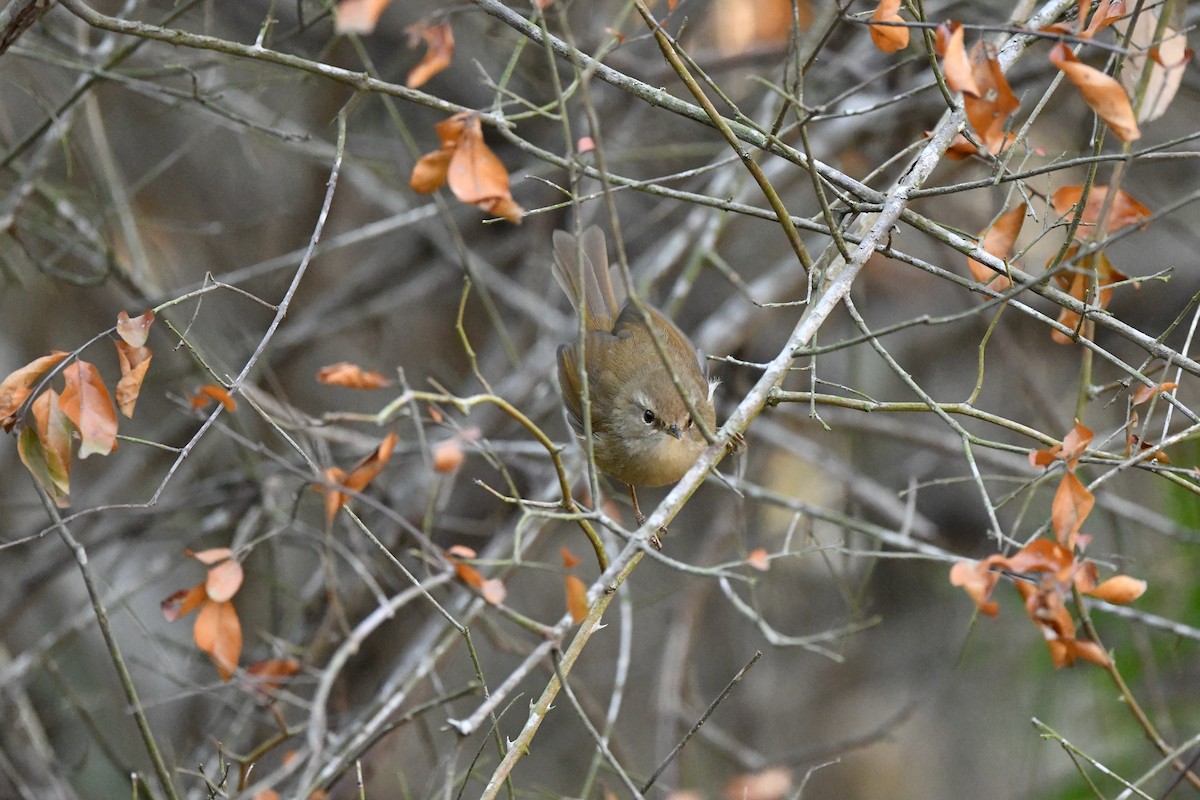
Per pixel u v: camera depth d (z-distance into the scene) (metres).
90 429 5.79
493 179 5.71
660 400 8.73
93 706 12.04
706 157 13.47
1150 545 12.61
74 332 13.86
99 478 14.30
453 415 13.11
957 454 12.54
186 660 9.73
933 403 5.85
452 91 13.68
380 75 12.14
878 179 11.90
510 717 13.97
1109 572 10.50
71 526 12.32
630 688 14.80
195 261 14.26
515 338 14.22
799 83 6.31
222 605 5.81
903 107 11.36
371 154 13.17
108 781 12.09
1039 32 5.62
